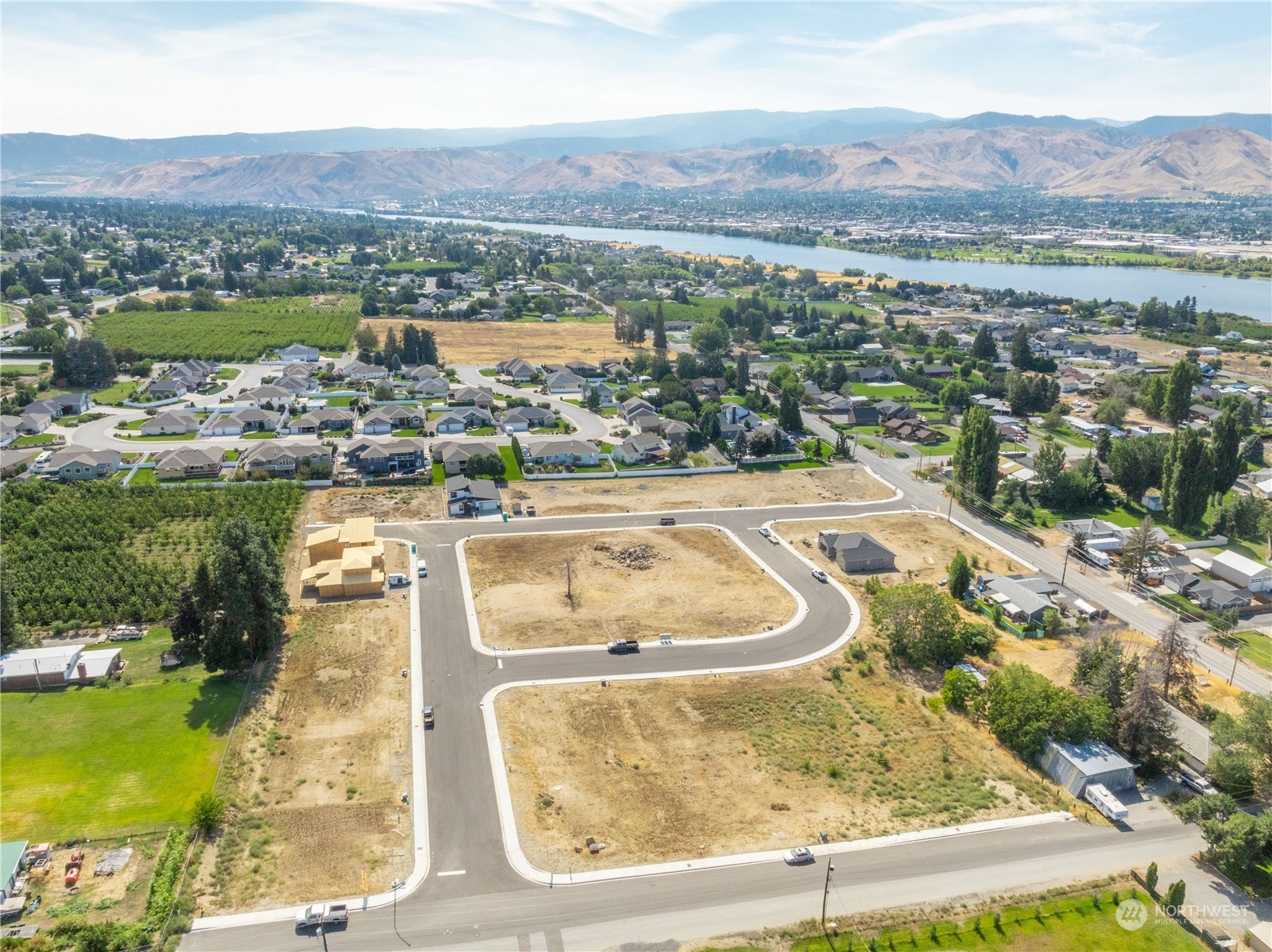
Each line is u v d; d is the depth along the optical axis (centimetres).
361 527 13438
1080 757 8600
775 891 7056
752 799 8175
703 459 18375
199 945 6362
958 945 6575
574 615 11550
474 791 8150
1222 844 7375
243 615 9738
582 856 7394
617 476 17338
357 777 8306
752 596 12331
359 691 9681
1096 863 7506
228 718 9081
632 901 6912
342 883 7019
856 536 13762
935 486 17350
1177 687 10194
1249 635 11762
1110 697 9319
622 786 8306
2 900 6681
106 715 9088
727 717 9462
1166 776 8775
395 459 16912
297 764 8462
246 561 9900
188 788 8031
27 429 18700
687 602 12056
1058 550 14350
